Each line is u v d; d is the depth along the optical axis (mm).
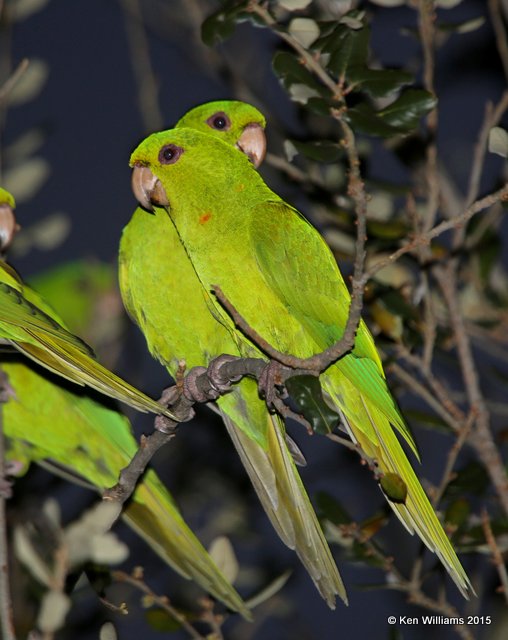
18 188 4852
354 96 4766
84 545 4590
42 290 4957
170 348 4754
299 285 4684
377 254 4797
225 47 4965
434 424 4758
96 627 4809
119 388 4617
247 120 4824
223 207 4695
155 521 4742
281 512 4695
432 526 4652
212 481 4930
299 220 4699
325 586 4672
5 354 4762
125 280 4766
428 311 4762
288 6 4680
